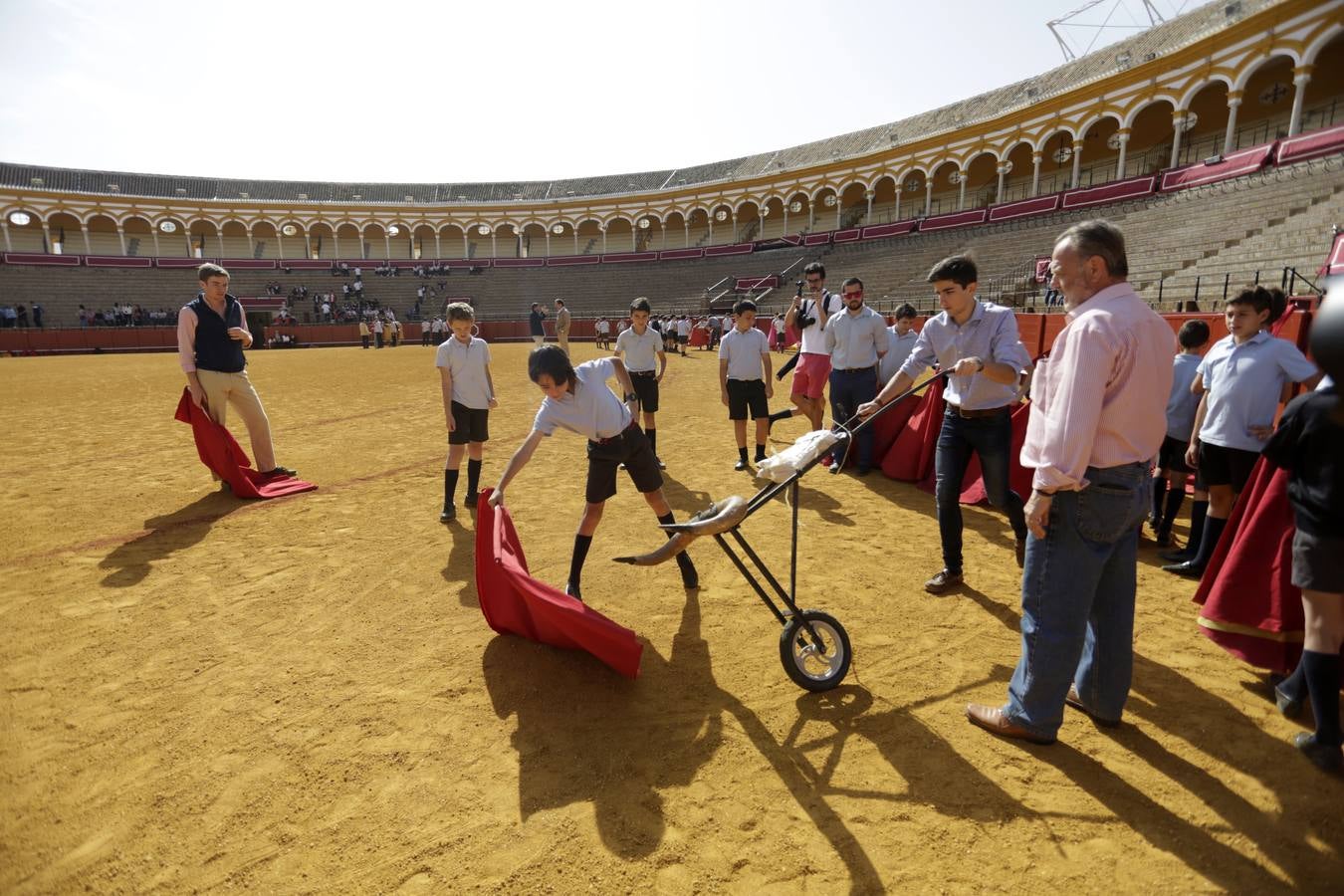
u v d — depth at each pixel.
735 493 6.82
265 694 3.24
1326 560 2.52
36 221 53.34
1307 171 21.28
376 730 2.96
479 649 3.67
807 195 49.22
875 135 48.09
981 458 4.36
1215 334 7.59
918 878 2.15
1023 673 2.80
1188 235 22.45
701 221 58.41
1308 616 2.65
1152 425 2.47
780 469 3.15
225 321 6.59
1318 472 2.52
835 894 2.10
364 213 58.16
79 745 2.86
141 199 53.12
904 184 46.53
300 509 6.31
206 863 2.25
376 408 13.23
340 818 2.44
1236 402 4.21
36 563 4.90
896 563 4.88
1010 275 28.39
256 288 51.69
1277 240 18.11
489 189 63.69
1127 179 29.25
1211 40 27.05
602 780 2.63
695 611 4.12
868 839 2.32
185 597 4.34
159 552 5.16
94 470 7.87
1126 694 2.86
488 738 2.90
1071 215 30.95
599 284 52.94
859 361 7.09
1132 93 30.30
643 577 4.65
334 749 2.83
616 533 5.62
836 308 7.77
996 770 2.66
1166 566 4.74
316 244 61.06
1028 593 2.74
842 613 4.07
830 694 3.22
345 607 4.20
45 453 8.84
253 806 2.50
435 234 61.91
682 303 46.72
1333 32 23.44
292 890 2.14
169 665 3.51
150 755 2.79
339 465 8.17
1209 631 3.39
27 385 17.95
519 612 3.63
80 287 46.91
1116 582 2.78
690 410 12.87
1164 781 2.59
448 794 2.56
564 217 58.56
